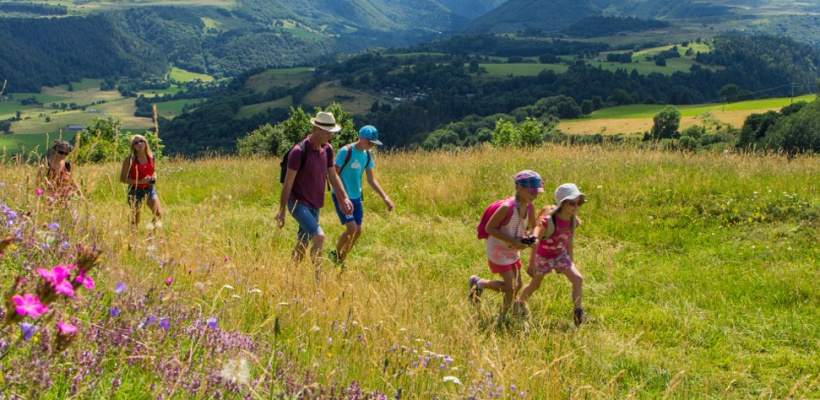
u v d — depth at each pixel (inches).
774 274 283.1
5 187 199.6
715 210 365.7
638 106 5984.3
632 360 200.8
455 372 151.9
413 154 585.3
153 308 124.4
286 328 161.5
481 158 515.2
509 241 227.1
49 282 60.4
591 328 228.7
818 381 193.0
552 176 440.5
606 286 276.7
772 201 367.9
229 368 95.0
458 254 316.8
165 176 537.0
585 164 469.4
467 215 391.5
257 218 351.9
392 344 159.6
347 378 138.0
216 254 209.6
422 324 181.9
